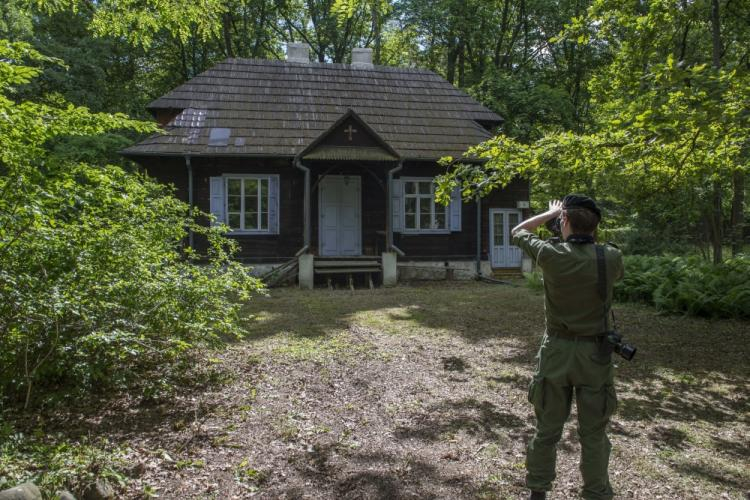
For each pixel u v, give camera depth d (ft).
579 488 11.69
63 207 15.33
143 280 16.81
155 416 15.60
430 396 18.11
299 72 60.23
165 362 20.04
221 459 12.80
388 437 14.47
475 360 22.93
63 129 15.58
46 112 15.47
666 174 25.45
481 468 12.68
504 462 13.05
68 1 31.14
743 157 26.12
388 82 61.77
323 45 96.99
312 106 56.34
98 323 14.88
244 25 86.89
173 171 50.60
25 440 12.76
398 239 55.01
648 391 19.02
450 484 11.84
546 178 24.76
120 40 68.64
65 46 58.18
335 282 51.44
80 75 58.03
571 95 89.86
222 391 17.93
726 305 30.91
